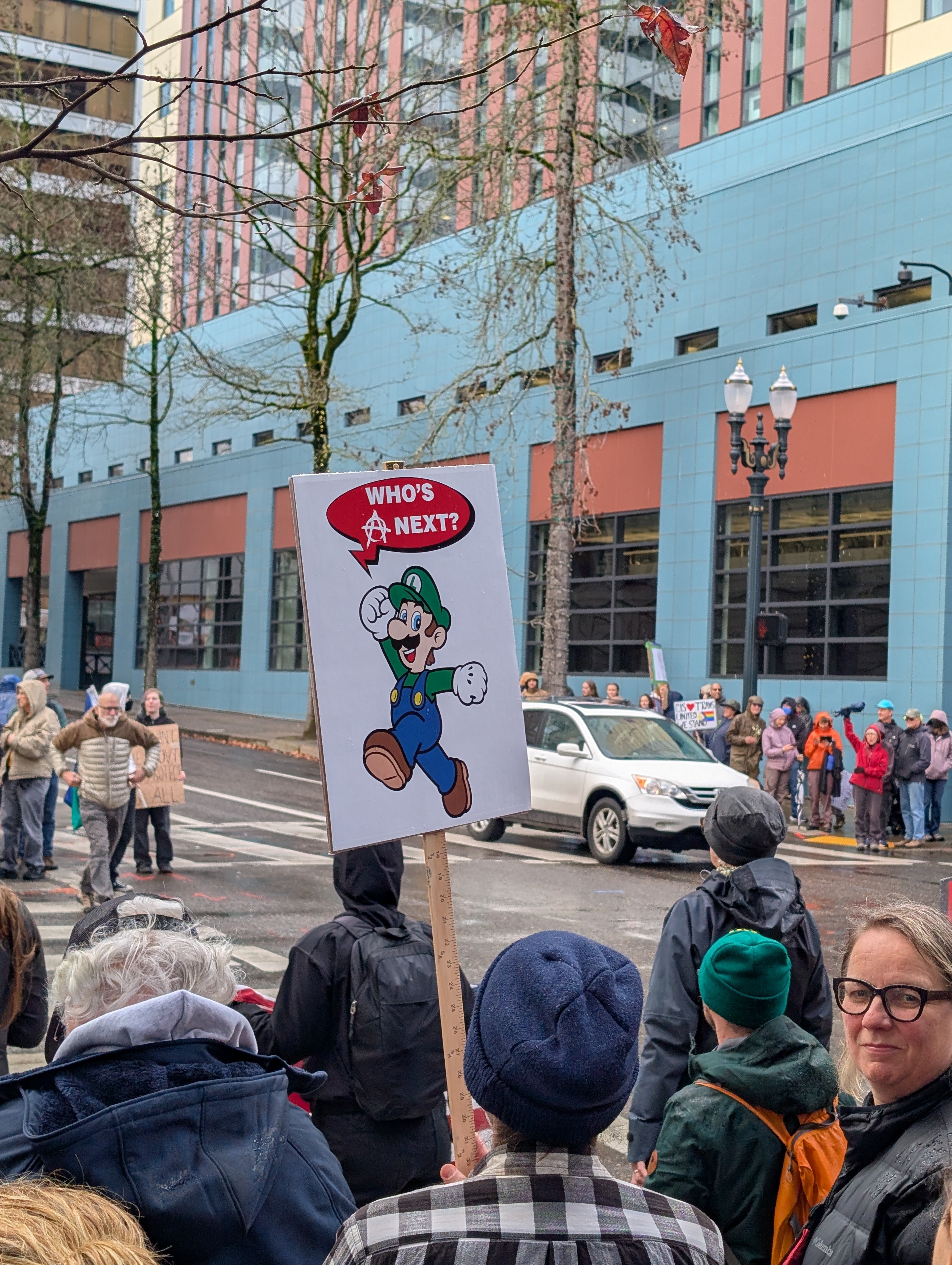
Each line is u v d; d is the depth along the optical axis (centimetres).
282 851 1530
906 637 2314
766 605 2602
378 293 3847
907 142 2436
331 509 325
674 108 3091
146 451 5034
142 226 3375
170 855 1349
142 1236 159
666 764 1616
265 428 4375
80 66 5594
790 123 2805
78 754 1124
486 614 336
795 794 2056
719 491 2698
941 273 2348
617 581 2952
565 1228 182
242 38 1669
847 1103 277
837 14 2778
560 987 190
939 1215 204
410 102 2416
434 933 315
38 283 3412
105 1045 223
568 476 2312
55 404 3934
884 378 2375
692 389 2756
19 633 5753
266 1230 218
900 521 2338
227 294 3584
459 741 328
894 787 1989
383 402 3806
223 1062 227
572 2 2022
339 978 362
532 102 2291
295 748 3095
